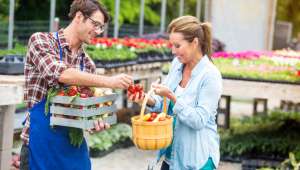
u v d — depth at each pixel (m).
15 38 11.62
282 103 12.28
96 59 8.66
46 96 4.19
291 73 8.70
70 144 4.28
